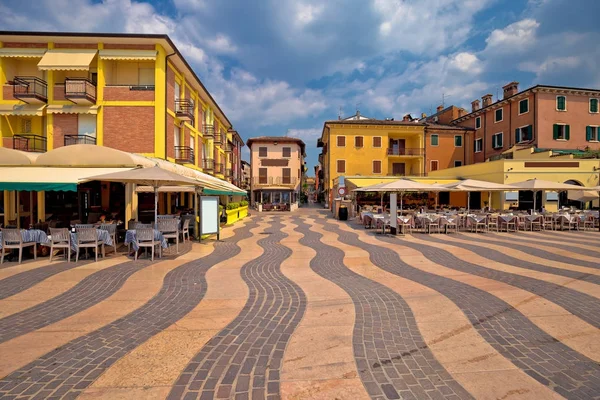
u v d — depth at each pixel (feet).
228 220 67.05
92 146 36.01
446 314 15.88
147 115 63.10
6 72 63.67
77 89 60.54
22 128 66.13
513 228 54.49
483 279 22.41
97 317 15.53
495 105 114.62
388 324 14.71
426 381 10.19
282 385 9.97
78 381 10.12
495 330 13.98
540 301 17.63
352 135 130.52
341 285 21.21
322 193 184.85
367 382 10.13
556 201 79.46
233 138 155.33
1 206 59.67
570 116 98.89
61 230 28.17
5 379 10.18
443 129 129.29
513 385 9.95
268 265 27.32
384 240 42.37
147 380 10.22
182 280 22.40
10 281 21.84
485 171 86.17
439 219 50.98
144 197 68.39
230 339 13.21
